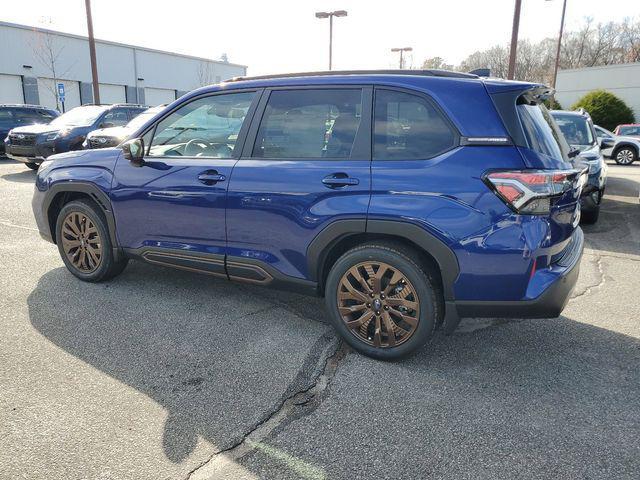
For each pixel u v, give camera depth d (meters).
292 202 3.27
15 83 28.27
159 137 3.96
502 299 2.87
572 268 2.98
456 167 2.86
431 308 3.02
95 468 2.20
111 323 3.70
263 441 2.43
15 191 9.30
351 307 3.25
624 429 2.56
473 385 2.96
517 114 2.87
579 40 63.12
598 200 7.40
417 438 2.46
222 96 3.71
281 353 3.31
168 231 3.87
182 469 2.21
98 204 4.28
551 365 3.22
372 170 3.05
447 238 2.86
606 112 31.64
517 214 2.76
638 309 4.21
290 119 3.41
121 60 34.41
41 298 4.14
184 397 2.78
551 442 2.45
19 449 2.31
